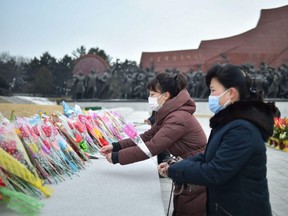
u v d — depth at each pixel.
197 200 2.39
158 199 2.17
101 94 35.22
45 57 59.47
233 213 1.65
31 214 1.84
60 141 2.89
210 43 36.59
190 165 1.72
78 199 2.14
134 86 35.03
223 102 1.82
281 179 6.07
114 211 1.94
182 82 2.77
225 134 1.67
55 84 56.91
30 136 2.44
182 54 37.28
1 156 1.96
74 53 59.03
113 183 2.54
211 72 1.85
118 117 5.82
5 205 1.92
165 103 2.69
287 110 30.69
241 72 1.81
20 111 5.99
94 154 3.66
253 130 1.61
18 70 57.59
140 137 3.15
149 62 37.84
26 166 2.18
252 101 1.68
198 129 2.68
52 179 2.57
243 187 1.62
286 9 34.44
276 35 34.94
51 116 3.40
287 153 9.31
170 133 2.57
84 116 4.07
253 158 1.62
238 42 36.00
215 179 1.62
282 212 4.26
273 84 32.09
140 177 2.74
